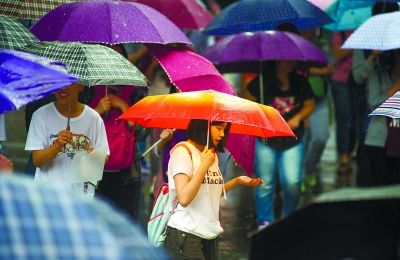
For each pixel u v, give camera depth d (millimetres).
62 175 13711
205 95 12578
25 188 5816
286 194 19250
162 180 16375
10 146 25547
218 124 12461
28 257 5637
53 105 13719
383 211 8055
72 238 5738
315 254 8242
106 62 13617
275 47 19250
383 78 19391
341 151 26828
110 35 15133
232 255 17828
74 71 13336
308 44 19562
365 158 19922
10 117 25906
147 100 12898
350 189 8281
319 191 24391
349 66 25219
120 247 5785
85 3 15805
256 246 8109
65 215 5793
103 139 13945
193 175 12320
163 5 20391
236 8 21312
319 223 8117
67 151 13727
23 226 5684
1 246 5625
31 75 10508
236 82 29094
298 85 19297
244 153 15594
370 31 17906
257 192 19328
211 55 20141
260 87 19453
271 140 18984
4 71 10742
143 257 5922
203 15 21578
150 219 12719
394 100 14094
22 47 13859
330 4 21875
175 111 12445
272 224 8008
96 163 13844
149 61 18922
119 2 15891
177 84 15633
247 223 20797
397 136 18922
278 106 19219
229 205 22906
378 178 19688
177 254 12430
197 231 12359
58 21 15602
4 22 14266
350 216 8094
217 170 12594
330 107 27984
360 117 23266
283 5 20953
